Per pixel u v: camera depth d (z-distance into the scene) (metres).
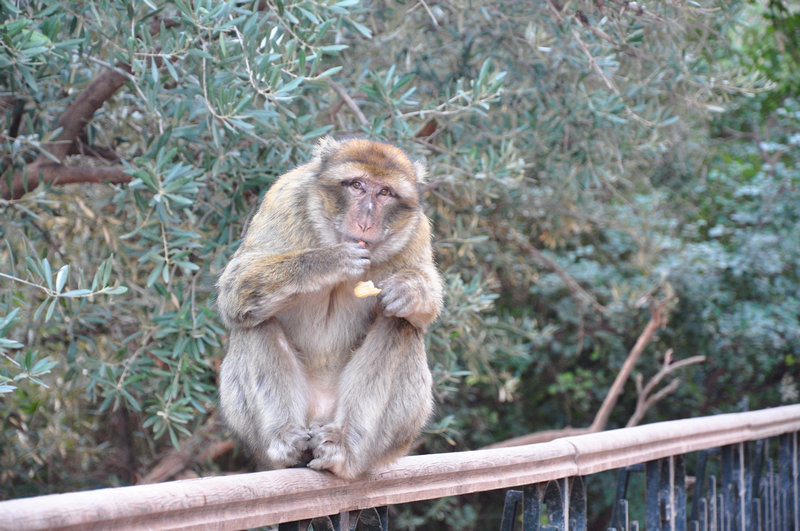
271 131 4.82
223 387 3.20
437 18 6.52
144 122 5.90
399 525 9.05
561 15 5.86
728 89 6.72
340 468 2.62
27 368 3.64
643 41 6.57
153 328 5.14
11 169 4.86
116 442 8.43
